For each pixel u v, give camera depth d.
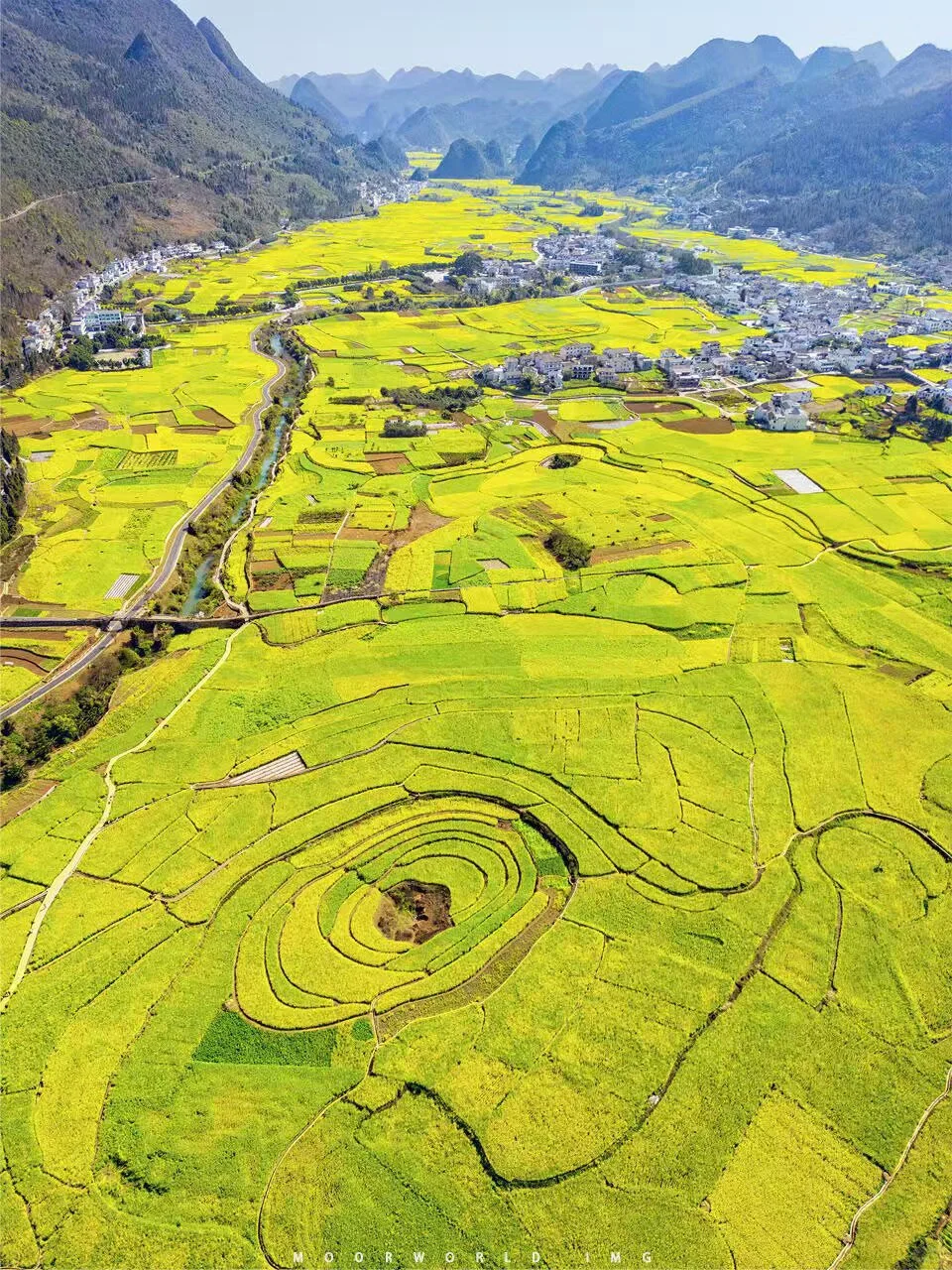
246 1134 77.00
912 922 95.50
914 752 119.81
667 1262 68.94
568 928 94.81
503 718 125.50
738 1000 87.38
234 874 101.44
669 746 120.19
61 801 112.56
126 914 97.00
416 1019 86.12
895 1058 82.44
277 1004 87.44
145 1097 79.62
